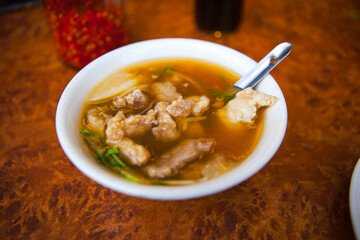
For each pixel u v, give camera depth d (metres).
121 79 0.25
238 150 0.21
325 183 0.23
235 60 0.26
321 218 0.21
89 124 0.22
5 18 0.40
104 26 0.30
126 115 0.23
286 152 0.25
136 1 0.42
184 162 0.20
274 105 0.21
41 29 0.38
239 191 0.22
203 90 0.25
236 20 0.36
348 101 0.29
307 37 0.37
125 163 0.20
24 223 0.20
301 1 0.43
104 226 0.20
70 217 0.21
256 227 0.20
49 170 0.24
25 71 0.32
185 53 0.27
